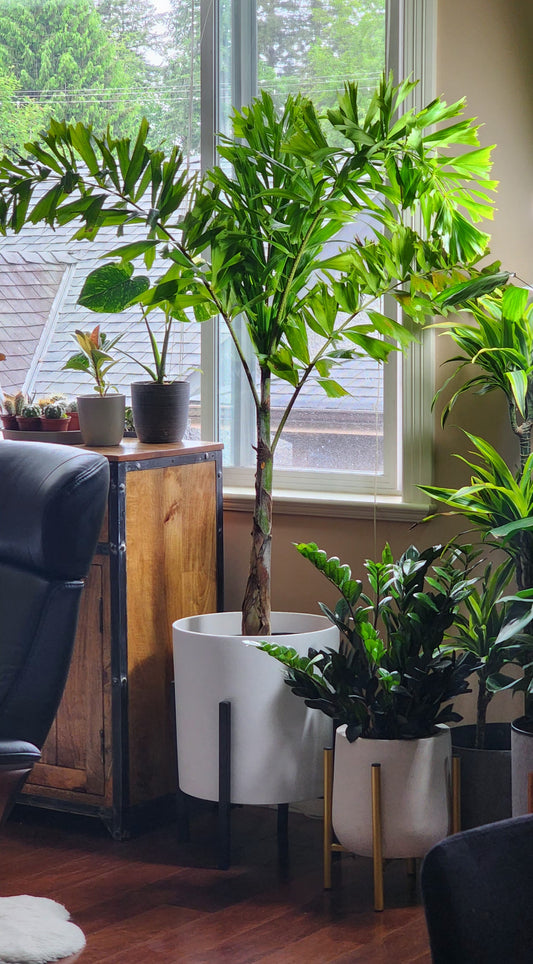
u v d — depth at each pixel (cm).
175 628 304
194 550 337
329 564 280
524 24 301
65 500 236
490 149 287
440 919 100
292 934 257
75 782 322
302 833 324
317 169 288
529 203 305
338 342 339
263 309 295
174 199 275
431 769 270
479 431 315
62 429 342
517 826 107
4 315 389
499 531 246
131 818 318
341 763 276
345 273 331
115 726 314
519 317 268
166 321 336
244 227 289
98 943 252
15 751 218
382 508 326
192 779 300
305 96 338
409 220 320
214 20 345
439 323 299
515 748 261
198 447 335
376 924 262
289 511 340
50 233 381
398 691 264
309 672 278
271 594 348
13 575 242
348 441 342
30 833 323
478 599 284
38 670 234
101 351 335
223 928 260
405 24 312
